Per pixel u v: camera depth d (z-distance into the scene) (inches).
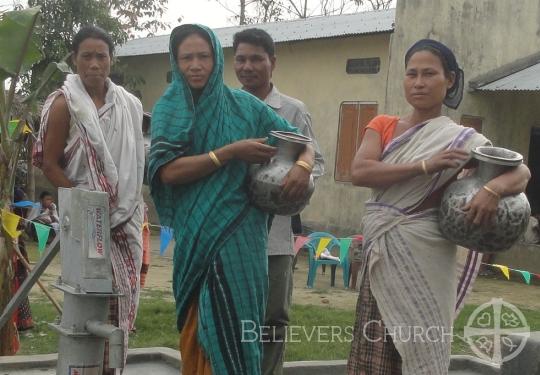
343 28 604.1
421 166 125.3
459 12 545.0
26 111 212.8
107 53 159.9
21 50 206.4
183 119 126.3
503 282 525.0
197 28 126.4
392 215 129.3
